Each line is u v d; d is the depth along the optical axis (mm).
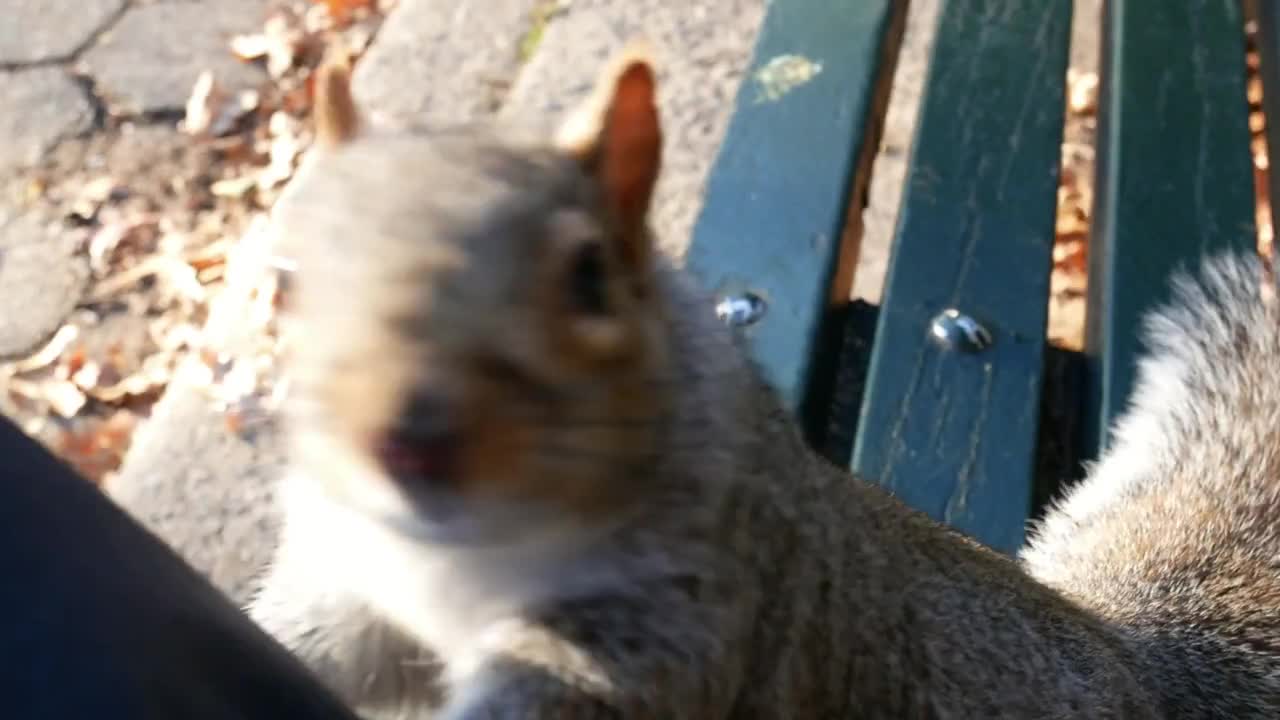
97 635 187
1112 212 599
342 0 1123
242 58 1082
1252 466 561
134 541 214
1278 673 497
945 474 509
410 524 284
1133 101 643
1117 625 498
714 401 334
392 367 266
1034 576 482
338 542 340
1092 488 562
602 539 316
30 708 175
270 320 806
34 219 978
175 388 773
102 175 1005
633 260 317
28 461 206
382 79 964
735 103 642
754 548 346
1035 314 557
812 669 369
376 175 288
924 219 593
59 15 1128
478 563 320
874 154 663
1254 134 794
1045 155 619
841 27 675
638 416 304
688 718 326
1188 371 573
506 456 272
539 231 283
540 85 902
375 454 265
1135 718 460
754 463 351
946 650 407
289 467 353
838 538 385
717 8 933
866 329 607
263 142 1026
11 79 1077
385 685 398
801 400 515
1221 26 681
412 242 275
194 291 915
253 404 741
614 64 321
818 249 569
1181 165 614
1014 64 666
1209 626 508
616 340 293
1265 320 574
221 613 224
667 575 322
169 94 1062
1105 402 566
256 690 216
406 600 341
